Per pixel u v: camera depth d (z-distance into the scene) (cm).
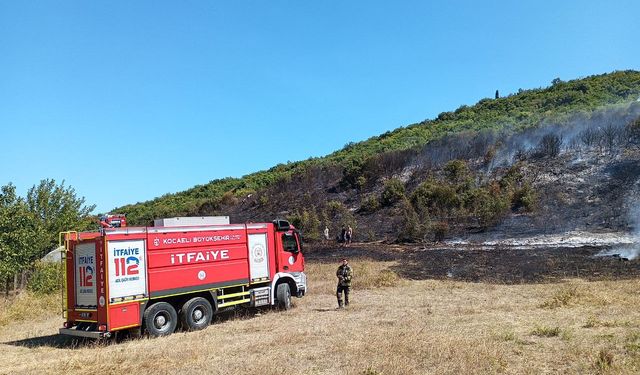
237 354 982
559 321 1142
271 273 1520
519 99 6438
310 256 3083
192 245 1327
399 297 1645
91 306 1198
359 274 2169
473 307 1381
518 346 933
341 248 3297
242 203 5497
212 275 1359
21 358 1062
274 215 4766
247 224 1479
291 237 1617
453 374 773
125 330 1223
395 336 1040
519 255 2369
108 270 1162
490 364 812
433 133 6006
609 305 1302
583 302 1354
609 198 3088
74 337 1288
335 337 1085
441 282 1897
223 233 1408
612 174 3344
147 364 925
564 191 3334
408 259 2586
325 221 3969
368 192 4494
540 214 3125
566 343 941
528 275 1911
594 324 1081
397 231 3575
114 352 1045
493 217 3180
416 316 1301
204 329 1298
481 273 2033
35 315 1652
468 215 3503
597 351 873
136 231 1222
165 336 1222
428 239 3250
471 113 6538
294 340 1076
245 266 1447
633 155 3472
